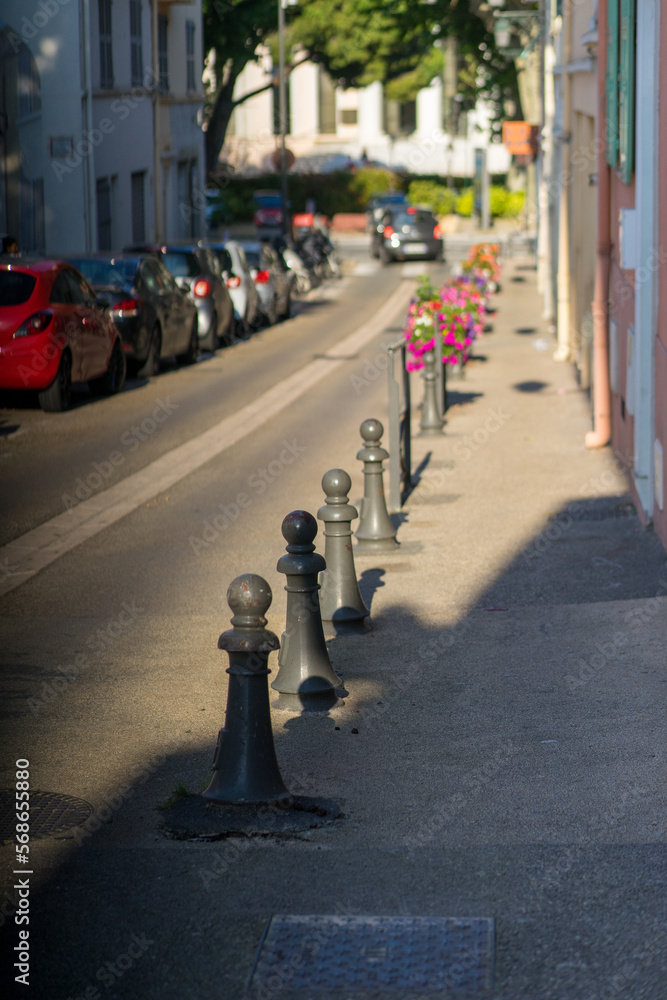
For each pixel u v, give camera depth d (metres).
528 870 4.36
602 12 13.55
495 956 3.77
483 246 35.38
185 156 39.00
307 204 61.38
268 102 72.62
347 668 7.16
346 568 7.97
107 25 30.23
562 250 22.67
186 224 39.81
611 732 5.83
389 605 8.63
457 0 47.38
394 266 46.53
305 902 4.20
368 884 4.31
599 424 14.52
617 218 13.20
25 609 8.68
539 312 31.31
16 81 27.16
